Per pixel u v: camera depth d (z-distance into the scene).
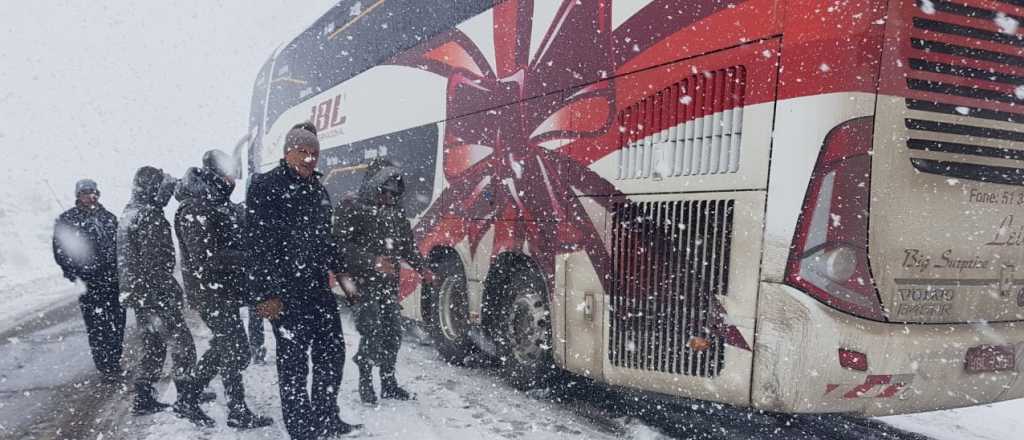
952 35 3.01
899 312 2.94
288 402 3.46
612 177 3.89
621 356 3.77
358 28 7.86
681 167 3.43
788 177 2.92
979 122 3.07
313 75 9.28
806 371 2.85
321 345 3.57
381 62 7.23
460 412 4.17
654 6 3.66
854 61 2.83
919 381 2.96
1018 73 3.16
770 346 2.95
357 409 4.19
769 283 2.96
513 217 4.84
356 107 7.79
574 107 4.23
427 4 6.32
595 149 4.04
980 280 3.13
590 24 4.14
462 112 5.62
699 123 3.34
